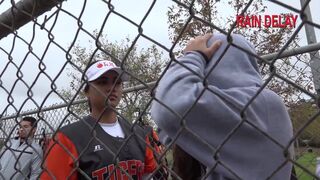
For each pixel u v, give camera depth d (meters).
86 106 3.95
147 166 2.47
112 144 2.35
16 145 2.43
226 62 1.36
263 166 1.20
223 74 1.35
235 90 1.28
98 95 2.40
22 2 1.68
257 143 1.22
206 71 1.37
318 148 2.46
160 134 1.51
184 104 1.22
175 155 1.51
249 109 1.22
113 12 1.26
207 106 1.21
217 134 1.23
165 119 1.27
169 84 1.30
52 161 2.14
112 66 2.40
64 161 2.16
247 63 1.37
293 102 2.62
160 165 1.25
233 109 1.22
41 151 2.34
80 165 2.22
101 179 2.25
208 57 1.38
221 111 1.21
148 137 2.21
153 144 2.23
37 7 1.61
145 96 3.41
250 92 1.27
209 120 1.23
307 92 0.90
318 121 2.42
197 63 1.34
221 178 1.26
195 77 1.28
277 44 5.29
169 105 1.26
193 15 1.07
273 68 0.95
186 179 1.48
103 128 2.43
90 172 2.23
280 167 0.95
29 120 3.32
